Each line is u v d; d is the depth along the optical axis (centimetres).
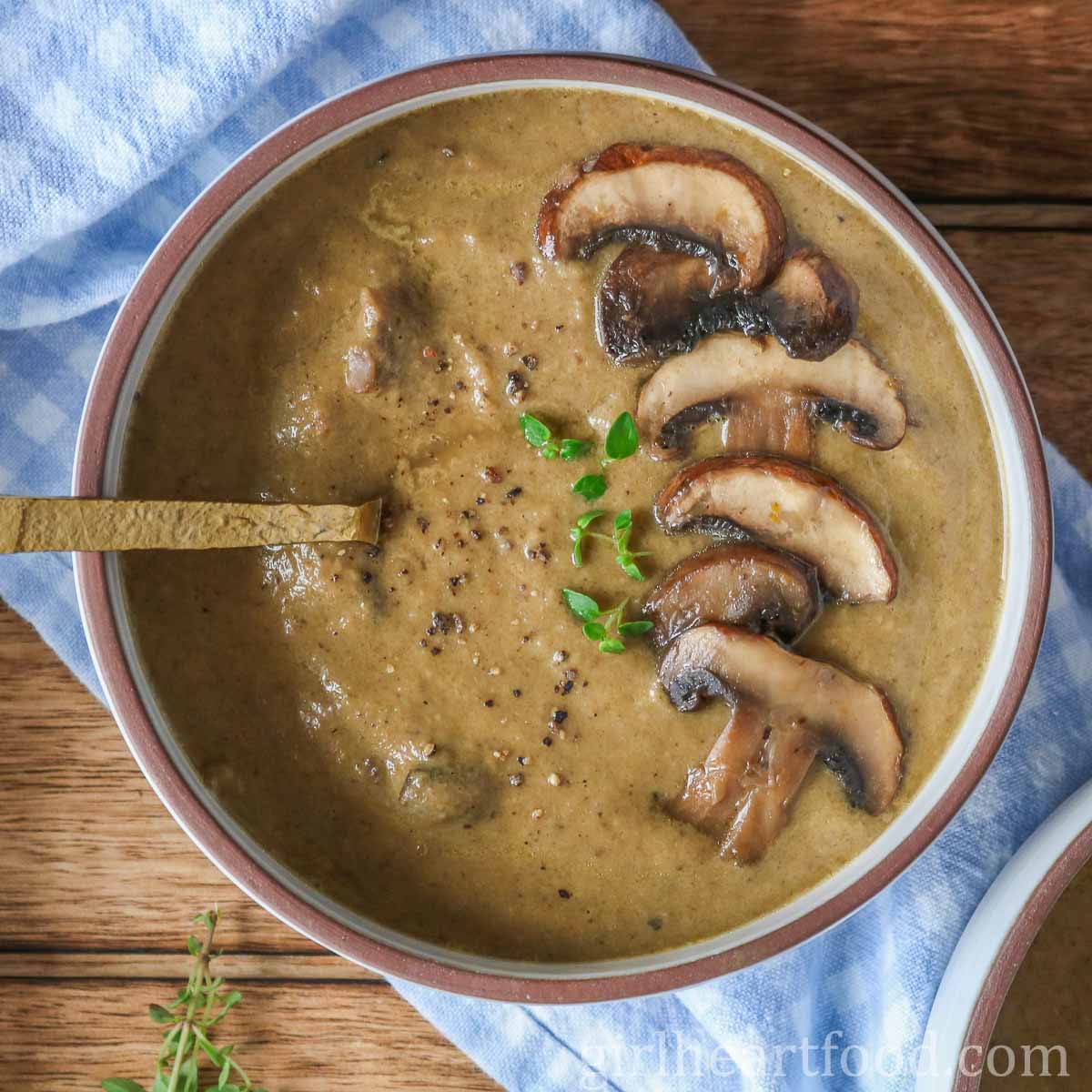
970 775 39
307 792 39
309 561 39
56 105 41
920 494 39
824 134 38
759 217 38
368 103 38
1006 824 42
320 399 39
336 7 40
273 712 39
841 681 39
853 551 39
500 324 39
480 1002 43
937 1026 41
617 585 39
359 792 39
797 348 39
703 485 39
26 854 43
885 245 39
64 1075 43
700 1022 43
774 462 39
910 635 39
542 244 39
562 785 39
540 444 39
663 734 39
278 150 38
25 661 43
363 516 38
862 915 43
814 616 39
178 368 39
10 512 37
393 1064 43
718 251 39
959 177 42
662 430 39
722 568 39
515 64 38
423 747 39
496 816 39
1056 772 42
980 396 39
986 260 42
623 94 38
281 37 40
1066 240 42
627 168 38
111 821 43
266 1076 43
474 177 39
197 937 43
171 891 43
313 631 39
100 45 41
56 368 42
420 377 39
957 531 39
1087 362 42
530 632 39
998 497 39
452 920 39
